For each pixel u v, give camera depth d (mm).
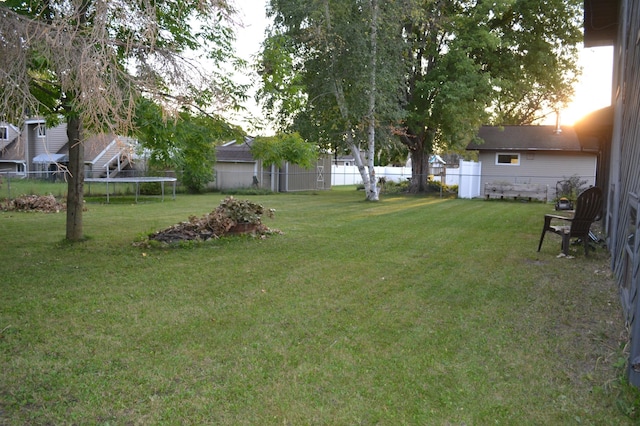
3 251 7488
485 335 3943
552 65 22266
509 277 5969
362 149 20453
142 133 7098
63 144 25750
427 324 4215
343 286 5520
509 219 12492
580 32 21766
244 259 7055
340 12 16078
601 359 3459
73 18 4250
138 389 2949
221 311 4547
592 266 6629
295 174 28219
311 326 4148
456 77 20078
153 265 6586
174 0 5676
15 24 4277
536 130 23781
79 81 4090
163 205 16750
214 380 3092
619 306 4742
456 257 7242
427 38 21047
